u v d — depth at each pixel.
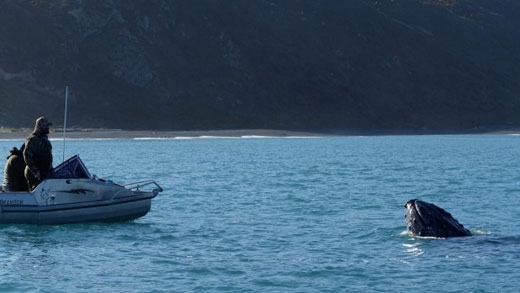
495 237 28.98
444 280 23.78
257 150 104.31
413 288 23.05
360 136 164.50
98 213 33.16
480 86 195.00
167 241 30.02
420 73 192.75
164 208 39.91
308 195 47.06
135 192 34.03
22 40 157.38
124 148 107.88
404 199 45.03
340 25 197.25
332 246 28.92
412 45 199.00
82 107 153.62
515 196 47.03
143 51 168.38
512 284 23.30
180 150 103.31
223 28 183.88
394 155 93.94
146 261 26.52
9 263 26.16
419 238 29.06
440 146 119.38
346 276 24.38
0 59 152.88
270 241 30.08
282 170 68.50
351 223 34.72
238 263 26.16
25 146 31.97
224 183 55.19
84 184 32.88
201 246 29.03
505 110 192.12
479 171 68.25
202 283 23.66
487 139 149.75
